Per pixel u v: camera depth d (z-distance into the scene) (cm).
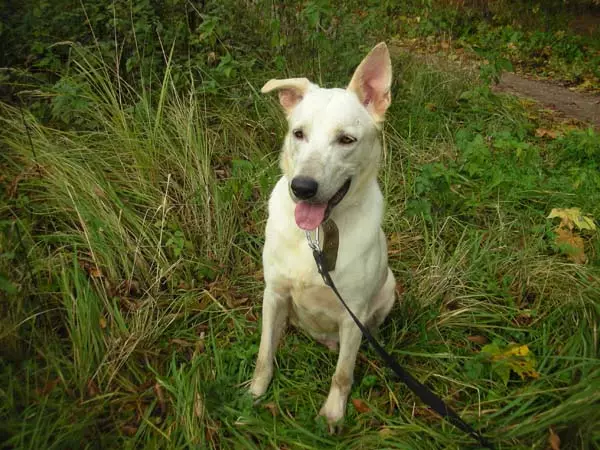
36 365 80
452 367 95
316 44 163
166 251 111
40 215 106
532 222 134
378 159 86
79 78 130
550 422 79
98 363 87
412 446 80
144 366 90
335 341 98
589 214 133
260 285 111
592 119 217
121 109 127
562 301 108
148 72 142
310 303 86
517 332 103
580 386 83
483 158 144
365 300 86
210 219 116
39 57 138
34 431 69
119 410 81
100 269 102
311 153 76
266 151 141
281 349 98
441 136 168
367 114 83
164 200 111
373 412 87
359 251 82
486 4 355
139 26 136
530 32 323
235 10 167
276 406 87
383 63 82
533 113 209
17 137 114
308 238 78
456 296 112
